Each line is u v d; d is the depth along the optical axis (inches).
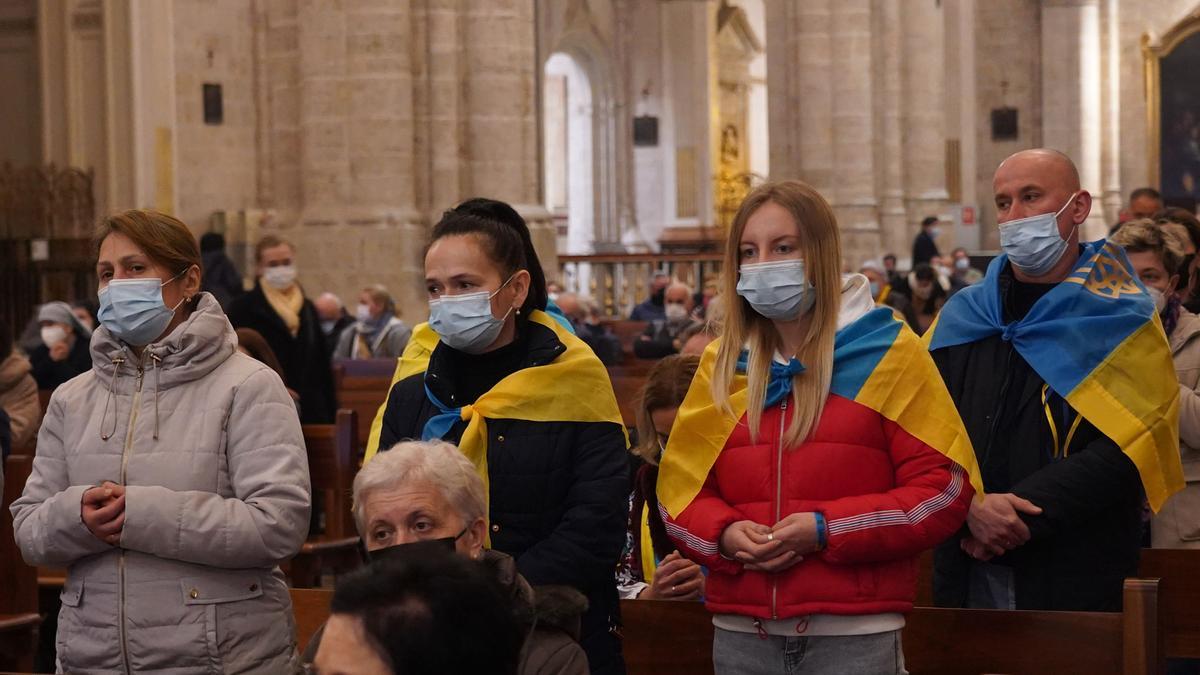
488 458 170.2
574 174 1382.9
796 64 1130.7
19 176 722.8
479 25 746.8
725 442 166.4
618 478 171.2
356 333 555.5
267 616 173.0
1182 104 1467.8
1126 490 192.1
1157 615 161.9
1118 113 1488.7
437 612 92.0
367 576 93.8
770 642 162.7
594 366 174.4
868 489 161.5
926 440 161.8
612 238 1379.2
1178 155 1470.2
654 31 1385.3
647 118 1386.6
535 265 179.5
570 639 135.3
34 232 721.0
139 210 175.3
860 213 1116.5
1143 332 195.9
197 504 165.9
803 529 156.8
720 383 166.6
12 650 244.7
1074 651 171.3
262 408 171.8
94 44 745.0
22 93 759.7
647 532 222.8
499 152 748.6
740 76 1510.8
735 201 1457.9
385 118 730.2
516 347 175.9
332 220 735.1
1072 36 1470.2
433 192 743.1
